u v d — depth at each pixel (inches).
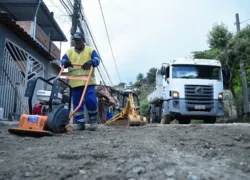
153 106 634.8
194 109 461.4
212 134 194.5
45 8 640.4
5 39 391.9
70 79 225.9
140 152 122.1
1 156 115.6
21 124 184.9
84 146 137.5
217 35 751.1
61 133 197.5
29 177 86.0
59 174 88.3
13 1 595.5
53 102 199.9
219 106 467.8
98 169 95.0
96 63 227.9
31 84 191.5
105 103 1202.0
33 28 600.4
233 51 713.6
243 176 92.9
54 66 632.4
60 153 115.6
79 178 85.5
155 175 88.8
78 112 240.4
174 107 465.4
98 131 233.6
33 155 116.6
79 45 236.4
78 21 500.7
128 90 438.6
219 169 100.0
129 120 365.1
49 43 690.2
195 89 463.2
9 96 406.0
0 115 365.4
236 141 167.2
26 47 462.9
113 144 144.6
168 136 185.6
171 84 472.4
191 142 159.6
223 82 498.3
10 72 411.5
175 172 91.8
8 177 86.1
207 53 989.8
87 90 236.8
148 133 209.3
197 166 102.0
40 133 178.2
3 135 179.8
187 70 478.0
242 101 799.1
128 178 86.3
